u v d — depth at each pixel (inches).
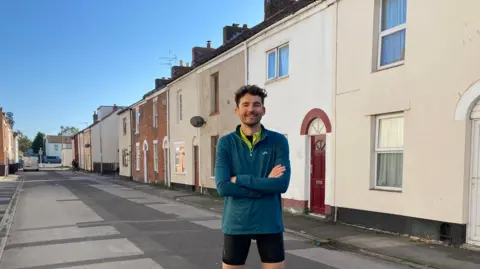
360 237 291.1
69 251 258.1
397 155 307.7
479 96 243.6
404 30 301.9
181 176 781.3
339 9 357.1
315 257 241.9
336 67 358.9
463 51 251.3
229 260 106.4
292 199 426.9
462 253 238.8
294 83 425.1
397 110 297.0
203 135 675.4
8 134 1669.5
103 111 1855.3
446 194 261.0
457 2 254.7
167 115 858.8
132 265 224.4
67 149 3004.4
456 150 255.8
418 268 215.2
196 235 310.3
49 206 506.6
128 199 596.7
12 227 354.9
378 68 321.4
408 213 287.0
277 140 110.0
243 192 102.6
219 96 619.2
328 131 369.4
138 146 1103.6
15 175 1521.9
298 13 409.4
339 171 354.3
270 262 105.4
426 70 274.7
